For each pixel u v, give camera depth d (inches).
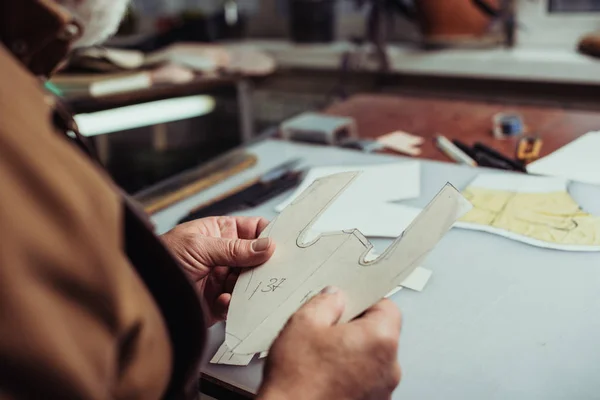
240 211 35.6
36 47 14.5
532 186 35.5
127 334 13.2
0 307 11.1
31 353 11.3
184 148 75.2
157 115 66.4
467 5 69.9
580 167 38.5
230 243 23.2
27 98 12.3
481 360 21.6
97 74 62.0
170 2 95.6
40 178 11.6
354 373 16.5
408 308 24.9
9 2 13.8
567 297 24.9
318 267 21.5
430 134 48.3
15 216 11.3
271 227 24.2
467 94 74.6
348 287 19.9
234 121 76.1
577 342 22.1
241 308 20.8
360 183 38.1
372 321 17.6
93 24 16.6
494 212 32.7
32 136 11.8
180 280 16.1
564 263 27.5
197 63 69.8
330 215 33.8
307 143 48.1
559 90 68.6
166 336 14.9
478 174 38.2
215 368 22.3
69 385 11.8
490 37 73.5
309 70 86.7
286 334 17.4
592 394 19.6
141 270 16.1
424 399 20.0
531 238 29.8
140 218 15.5
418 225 20.6
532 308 24.3
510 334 22.8
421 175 38.6
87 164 13.0
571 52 70.0
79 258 11.9
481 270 27.3
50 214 11.7
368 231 31.5
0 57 12.2
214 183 40.5
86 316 12.2
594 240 29.1
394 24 83.0
